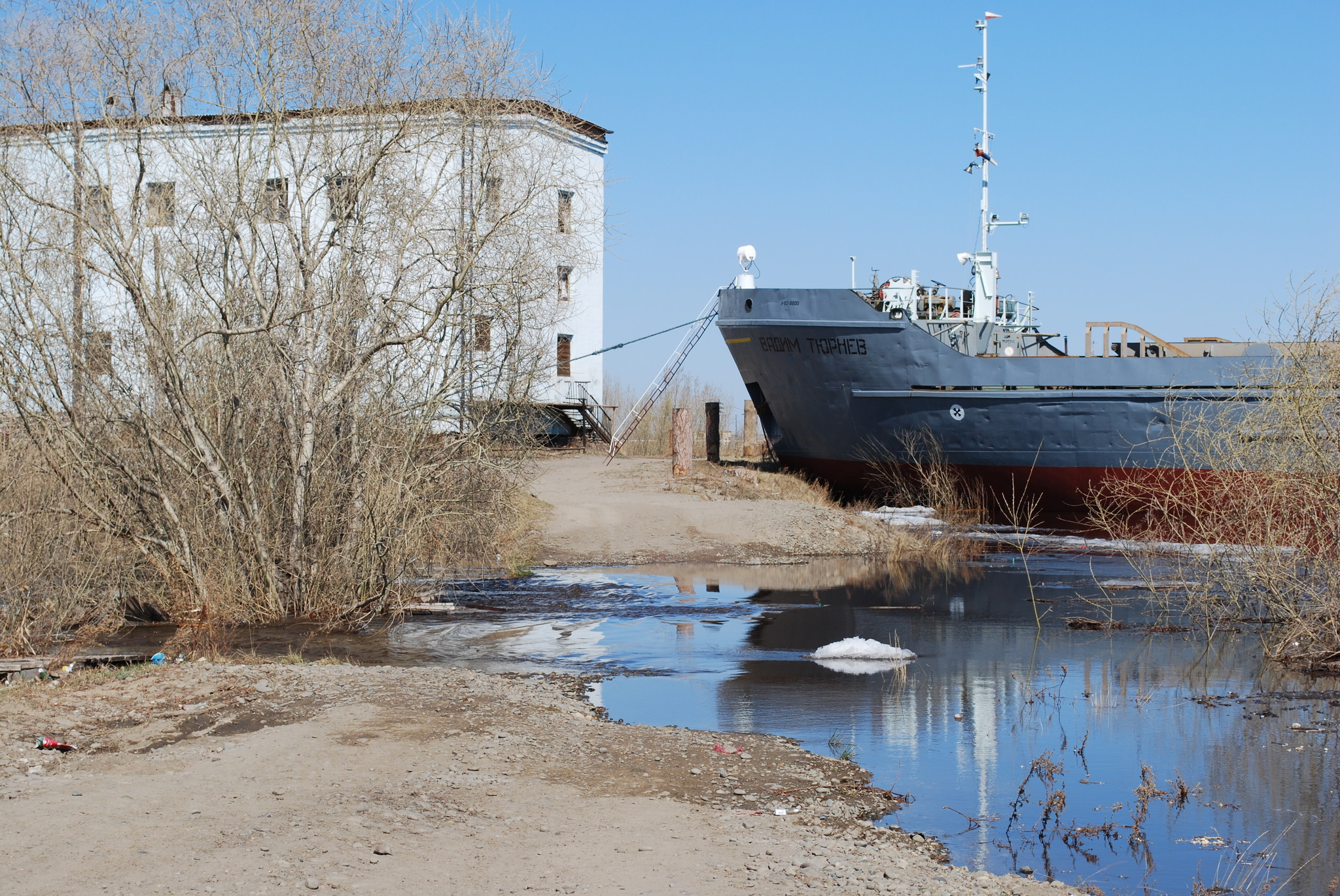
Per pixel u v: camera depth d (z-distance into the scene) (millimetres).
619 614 16125
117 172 15477
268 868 5555
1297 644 13219
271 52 14992
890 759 8766
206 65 14867
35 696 9547
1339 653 12781
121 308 17484
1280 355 15625
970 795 7902
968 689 11359
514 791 7223
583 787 7426
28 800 6652
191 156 16062
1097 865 6613
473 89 15422
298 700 9594
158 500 15016
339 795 6910
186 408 14344
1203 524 15633
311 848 5883
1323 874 6527
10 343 13891
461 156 15664
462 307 15602
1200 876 6484
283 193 15805
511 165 15586
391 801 6836
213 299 14758
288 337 15328
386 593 15242
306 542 15398
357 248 15539
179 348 14234
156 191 15391
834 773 8250
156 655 11859
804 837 6594
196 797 6797
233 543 14836
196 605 14750
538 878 5602
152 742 8219
